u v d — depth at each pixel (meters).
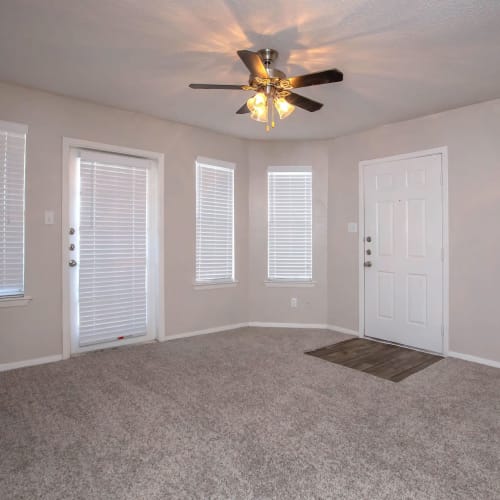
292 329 4.71
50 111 3.39
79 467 1.84
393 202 4.11
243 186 4.85
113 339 3.84
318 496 1.65
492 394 2.75
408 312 3.99
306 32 2.35
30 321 3.31
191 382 2.95
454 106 3.57
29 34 2.40
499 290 3.35
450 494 1.66
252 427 2.24
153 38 2.45
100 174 3.73
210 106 3.69
